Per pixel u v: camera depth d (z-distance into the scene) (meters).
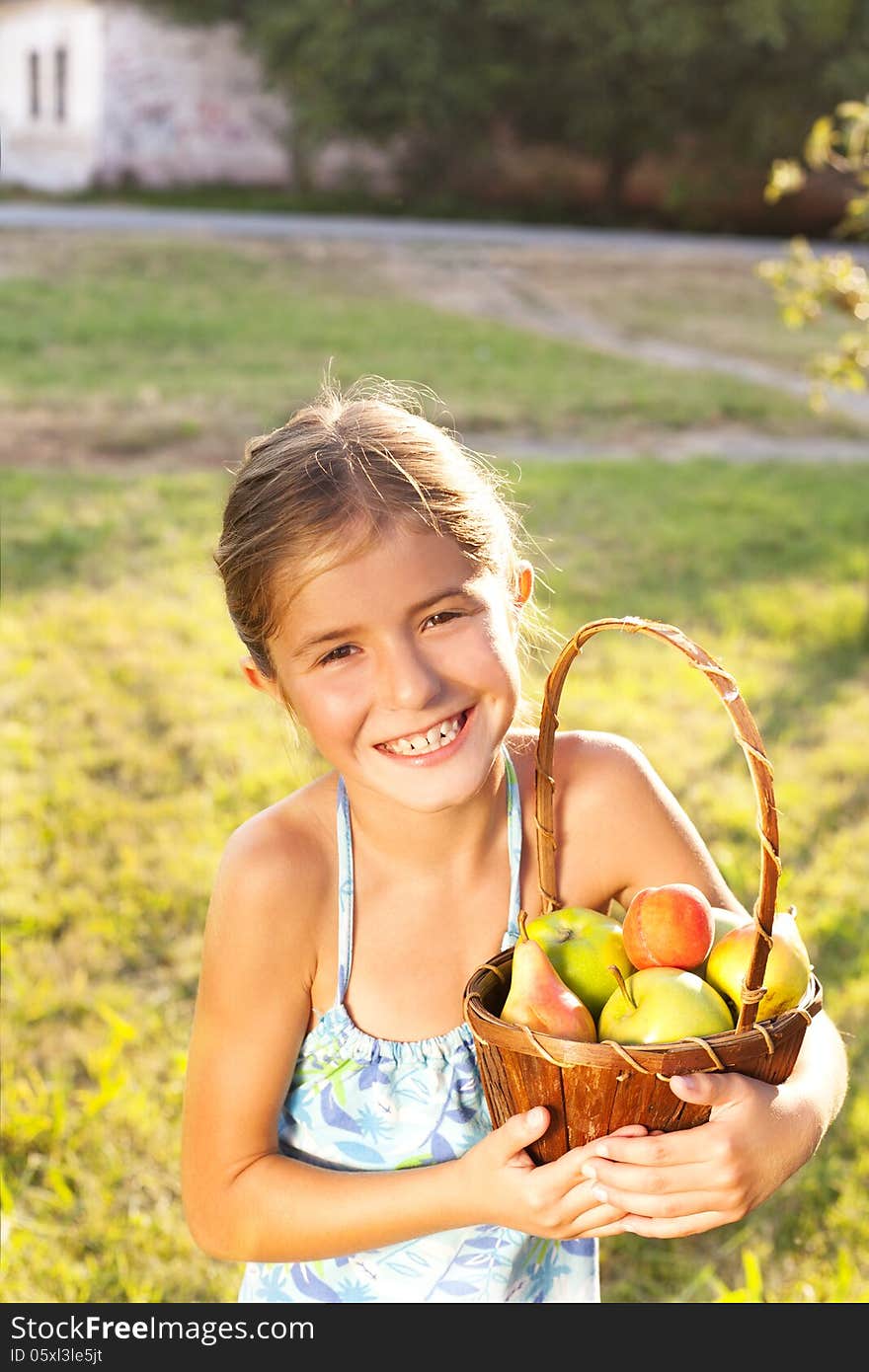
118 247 17.78
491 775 1.49
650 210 28.98
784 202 28.31
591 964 1.32
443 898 1.50
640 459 9.86
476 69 26.08
